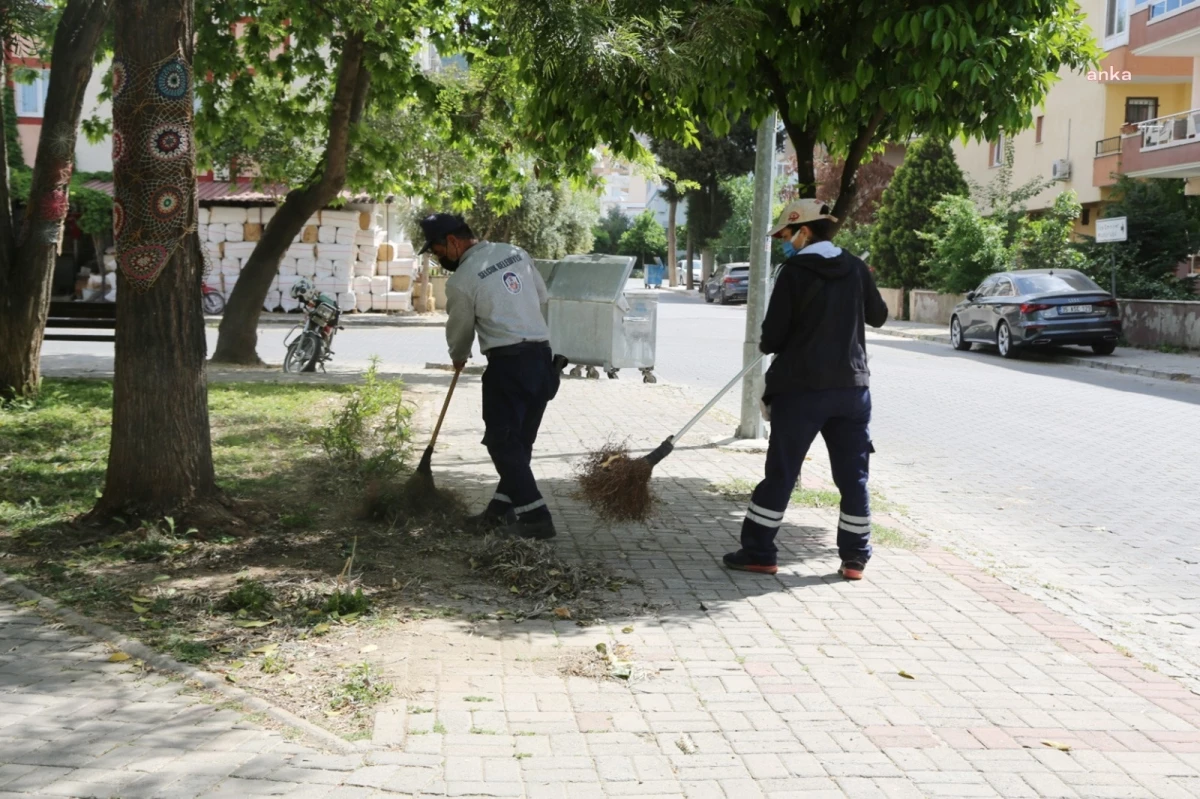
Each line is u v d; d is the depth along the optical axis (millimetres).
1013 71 7164
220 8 13578
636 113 7875
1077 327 20938
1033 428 12344
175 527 6059
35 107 32469
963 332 23719
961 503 8500
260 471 8039
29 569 5434
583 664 4551
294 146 19469
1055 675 4637
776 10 7398
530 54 7125
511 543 5910
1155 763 3795
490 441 6379
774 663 4652
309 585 5320
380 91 14008
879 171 42156
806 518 7410
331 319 15422
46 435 8930
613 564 6109
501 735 3832
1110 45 31391
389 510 6637
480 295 6324
